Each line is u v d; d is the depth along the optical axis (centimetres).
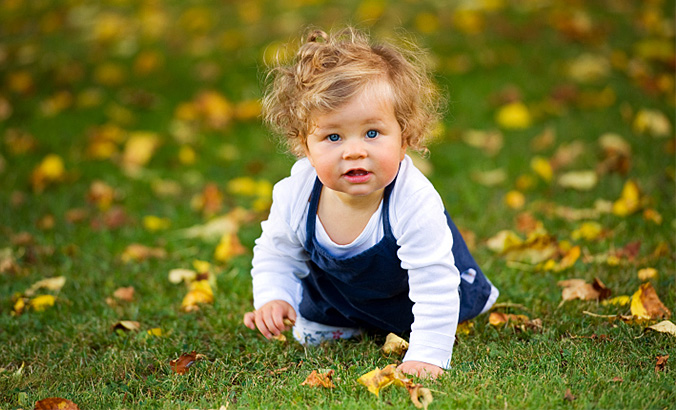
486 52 652
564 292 320
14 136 566
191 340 301
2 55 700
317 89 237
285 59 321
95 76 659
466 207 443
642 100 582
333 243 260
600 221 410
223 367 276
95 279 370
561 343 276
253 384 261
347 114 237
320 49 252
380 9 700
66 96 621
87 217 455
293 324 280
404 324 286
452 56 648
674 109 570
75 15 772
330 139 241
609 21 700
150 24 732
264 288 285
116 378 274
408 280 270
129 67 672
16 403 256
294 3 740
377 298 279
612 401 231
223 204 471
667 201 430
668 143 502
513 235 371
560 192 458
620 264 352
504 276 350
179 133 570
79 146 559
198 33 716
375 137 241
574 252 354
